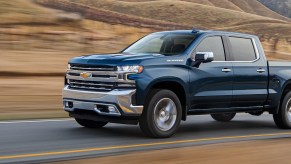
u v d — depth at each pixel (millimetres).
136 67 8938
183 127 11281
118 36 34438
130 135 9641
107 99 8914
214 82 9922
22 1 33969
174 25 70438
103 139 9070
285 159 7082
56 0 64125
